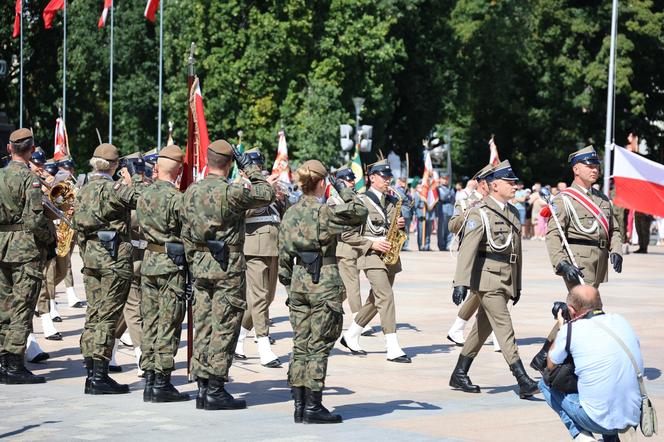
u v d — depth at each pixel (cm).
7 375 1479
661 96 7625
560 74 7400
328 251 1225
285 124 5569
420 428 1191
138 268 1589
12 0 6719
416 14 6378
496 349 1820
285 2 5569
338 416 1219
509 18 7012
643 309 2414
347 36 5672
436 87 6762
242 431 1167
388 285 1702
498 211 1409
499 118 7912
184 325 2061
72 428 1180
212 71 5588
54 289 2105
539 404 1349
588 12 7262
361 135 4425
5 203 1472
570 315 995
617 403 944
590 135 7688
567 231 1552
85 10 6262
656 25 7175
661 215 1677
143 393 1390
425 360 1712
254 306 1652
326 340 1219
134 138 6328
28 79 6912
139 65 6391
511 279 1416
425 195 4581
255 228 1672
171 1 5888
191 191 1282
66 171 1975
